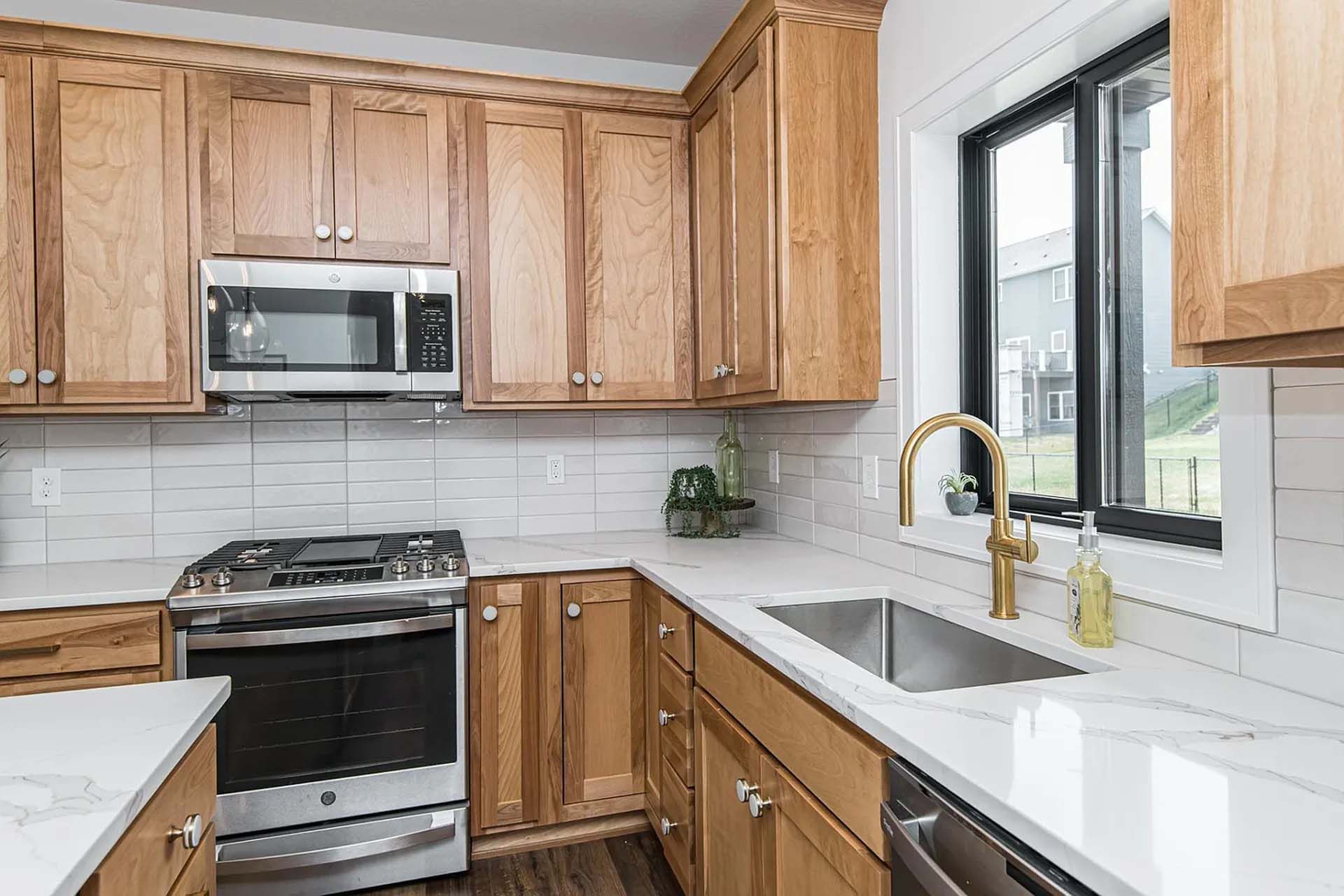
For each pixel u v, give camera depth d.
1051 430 1.73
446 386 2.35
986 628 1.47
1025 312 1.81
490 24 2.61
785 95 1.97
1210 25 0.76
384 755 2.11
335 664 2.06
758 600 1.70
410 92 2.38
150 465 2.47
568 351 2.50
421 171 2.38
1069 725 0.95
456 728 2.17
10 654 1.88
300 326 2.22
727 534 2.70
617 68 2.88
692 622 1.84
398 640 2.11
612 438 2.91
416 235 2.38
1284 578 1.07
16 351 2.06
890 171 2.01
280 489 2.58
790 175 1.98
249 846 1.98
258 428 2.56
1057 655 1.29
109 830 0.73
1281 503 1.07
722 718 1.62
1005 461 1.48
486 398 2.44
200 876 1.05
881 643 1.81
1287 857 0.65
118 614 1.94
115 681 1.94
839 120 2.02
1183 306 0.80
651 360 2.58
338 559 2.23
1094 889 0.65
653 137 2.59
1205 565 1.18
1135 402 1.50
